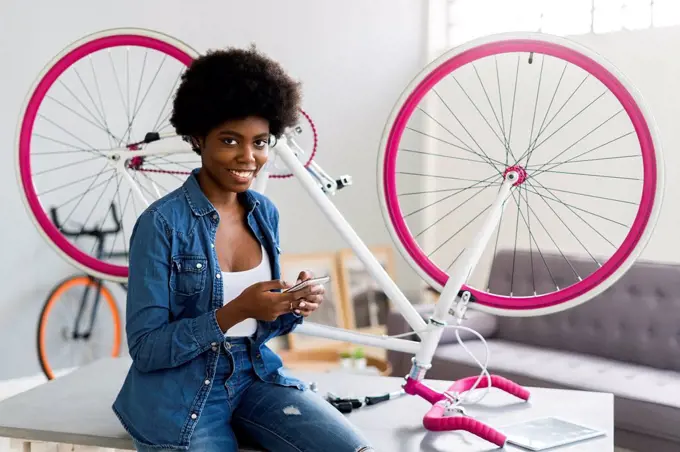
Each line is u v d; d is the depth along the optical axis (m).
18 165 2.40
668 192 3.63
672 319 3.14
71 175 3.89
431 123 4.53
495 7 4.25
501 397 2.17
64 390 2.17
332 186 2.12
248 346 1.77
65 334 3.92
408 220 4.60
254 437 1.73
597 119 3.82
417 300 4.56
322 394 2.17
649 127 1.93
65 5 3.81
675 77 3.59
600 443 1.80
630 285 3.27
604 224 3.83
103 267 2.38
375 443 1.82
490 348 3.42
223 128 1.62
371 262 2.09
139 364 1.59
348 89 4.40
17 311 3.80
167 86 4.05
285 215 4.32
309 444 1.63
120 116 4.00
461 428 1.83
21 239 3.80
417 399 2.15
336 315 4.26
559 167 3.98
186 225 1.65
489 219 2.04
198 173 1.75
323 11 4.32
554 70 3.98
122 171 2.26
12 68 3.72
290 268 4.19
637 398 2.76
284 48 4.25
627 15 3.73
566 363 3.20
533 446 1.75
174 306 1.64
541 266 3.57
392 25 4.44
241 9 4.16
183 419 1.61
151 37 2.26
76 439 1.84
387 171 2.18
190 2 4.05
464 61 2.10
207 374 1.65
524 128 4.12
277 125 1.72
